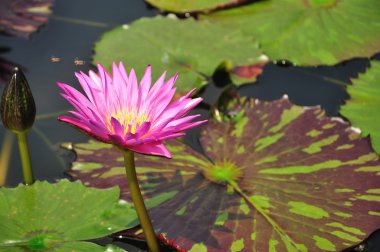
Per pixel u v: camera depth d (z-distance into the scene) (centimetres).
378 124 155
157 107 136
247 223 143
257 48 167
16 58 166
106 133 133
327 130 153
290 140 152
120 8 177
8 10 173
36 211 143
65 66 164
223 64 163
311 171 149
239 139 153
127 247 142
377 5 174
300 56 166
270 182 147
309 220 143
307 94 161
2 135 155
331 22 171
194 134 156
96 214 143
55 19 174
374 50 167
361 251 141
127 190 146
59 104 159
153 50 167
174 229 142
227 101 158
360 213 144
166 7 175
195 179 148
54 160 152
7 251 138
